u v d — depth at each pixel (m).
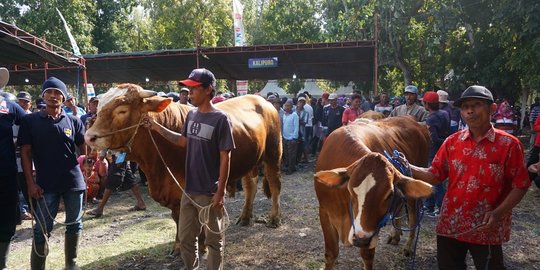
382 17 16.75
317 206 7.30
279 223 6.20
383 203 3.02
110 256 5.06
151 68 18.08
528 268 4.69
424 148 5.32
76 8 23.72
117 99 3.93
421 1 16.56
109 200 8.11
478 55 15.66
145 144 4.33
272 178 6.20
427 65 18.38
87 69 17.95
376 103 12.63
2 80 3.85
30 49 9.05
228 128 3.60
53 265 4.80
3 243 3.90
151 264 4.82
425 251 5.16
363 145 3.73
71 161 4.21
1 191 3.82
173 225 6.31
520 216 6.57
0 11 23.69
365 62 17.41
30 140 4.05
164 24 27.20
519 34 13.07
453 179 3.00
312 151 13.41
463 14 15.72
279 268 4.72
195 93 3.58
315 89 32.84
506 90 16.14
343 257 4.98
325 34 18.53
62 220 6.74
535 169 3.75
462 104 2.88
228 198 8.10
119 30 28.31
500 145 2.80
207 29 26.66
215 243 3.73
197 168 3.63
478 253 2.95
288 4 21.61
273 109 6.25
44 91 4.06
